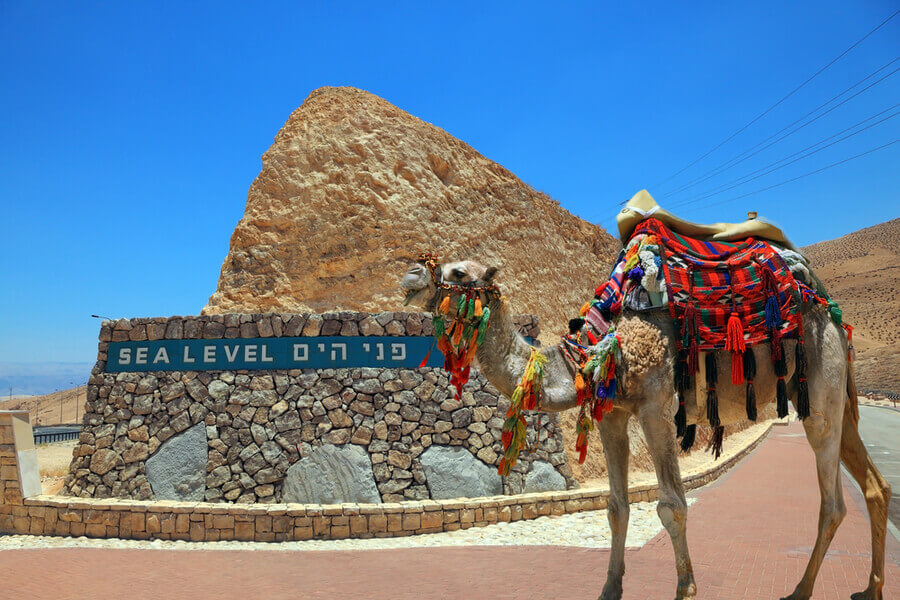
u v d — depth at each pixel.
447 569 8.17
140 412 11.72
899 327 131.62
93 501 10.74
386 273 16.31
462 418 11.91
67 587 7.63
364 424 11.59
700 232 6.29
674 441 5.50
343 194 17.05
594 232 24.42
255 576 8.04
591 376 5.47
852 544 9.12
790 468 18.64
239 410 11.58
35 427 60.50
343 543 9.96
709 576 7.46
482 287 5.56
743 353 5.56
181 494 11.23
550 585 7.28
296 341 11.85
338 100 18.78
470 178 19.58
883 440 31.73
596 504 11.86
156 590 7.46
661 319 5.66
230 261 16.55
